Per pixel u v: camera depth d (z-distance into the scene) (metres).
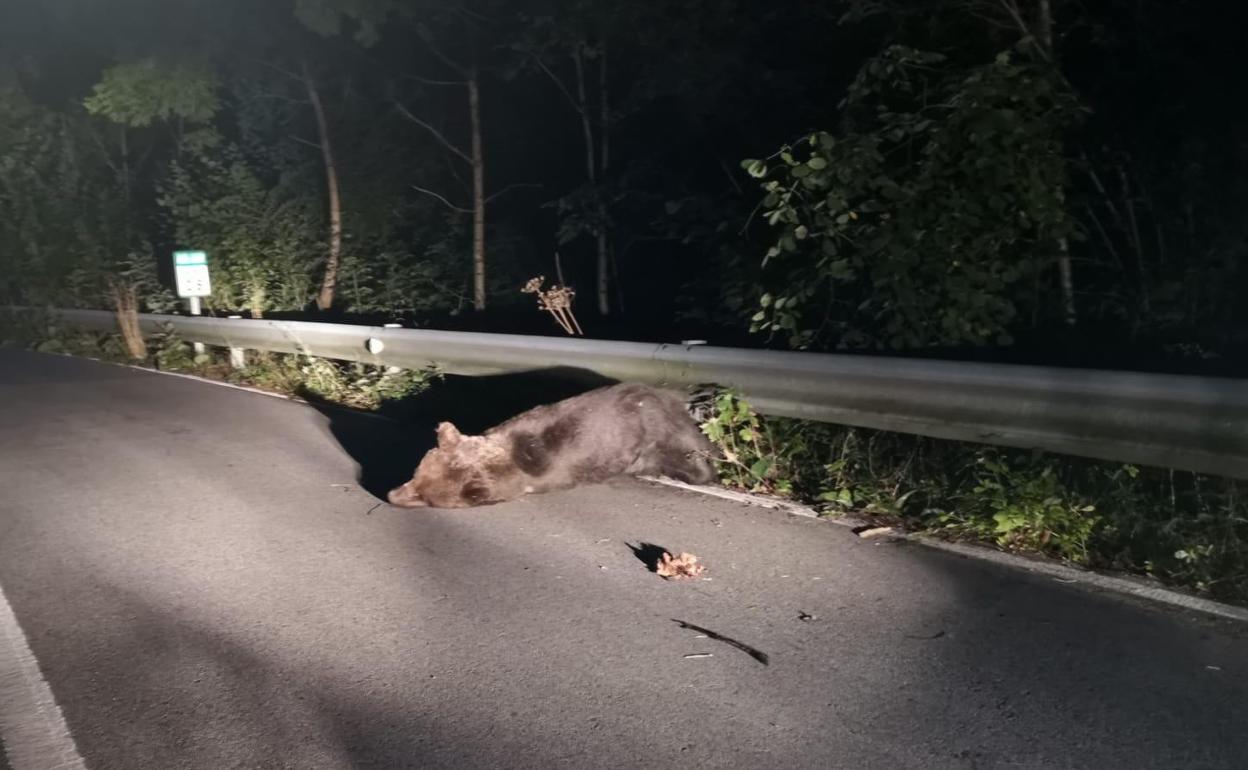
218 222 18.17
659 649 4.80
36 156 21.75
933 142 8.15
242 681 4.64
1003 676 4.39
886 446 7.11
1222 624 4.77
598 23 14.55
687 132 16.14
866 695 4.30
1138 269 10.30
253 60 17.77
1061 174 8.24
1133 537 5.62
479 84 18.16
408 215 19.62
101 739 4.19
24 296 20.20
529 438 7.13
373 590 5.63
